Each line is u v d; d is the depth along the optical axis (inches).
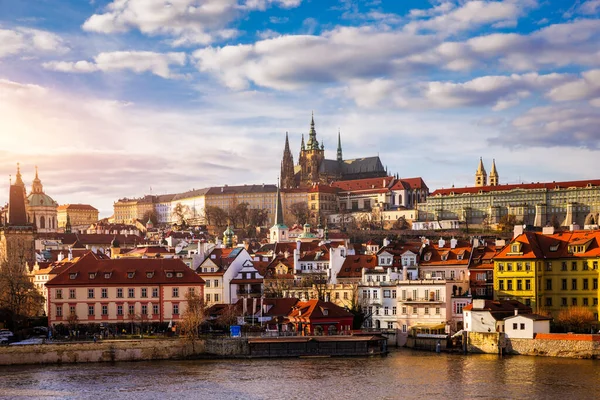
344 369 7465.6
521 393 6279.5
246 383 6860.2
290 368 7568.9
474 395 6264.8
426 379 6904.5
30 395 6432.1
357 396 6323.8
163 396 6397.6
